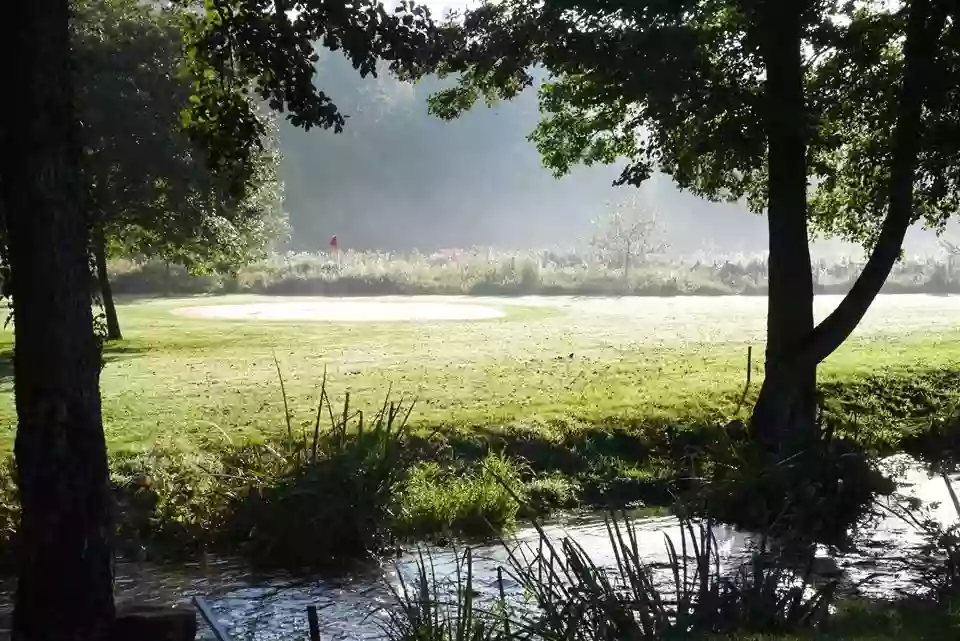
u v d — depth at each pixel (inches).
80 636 315.6
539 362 960.3
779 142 595.2
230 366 939.3
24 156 305.3
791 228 618.5
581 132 688.4
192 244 1171.9
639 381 829.8
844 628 288.8
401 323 1450.5
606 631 264.1
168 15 1091.3
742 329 1353.3
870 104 639.1
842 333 609.9
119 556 451.8
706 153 590.9
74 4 999.0
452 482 531.2
